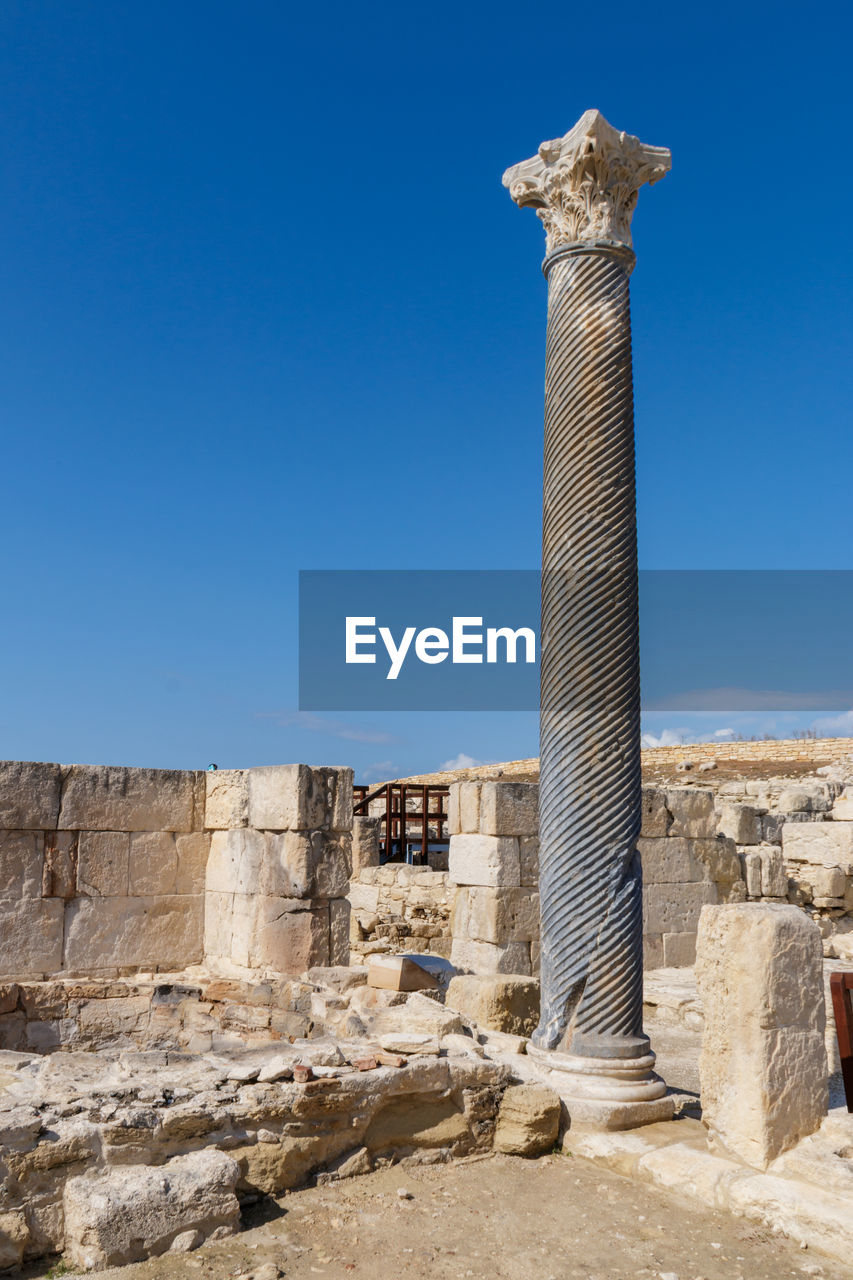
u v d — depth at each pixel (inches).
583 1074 264.8
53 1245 186.2
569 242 298.2
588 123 289.7
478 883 484.1
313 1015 330.0
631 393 295.6
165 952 396.5
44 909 369.1
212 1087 219.9
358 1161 231.1
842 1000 244.7
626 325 297.0
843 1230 197.0
